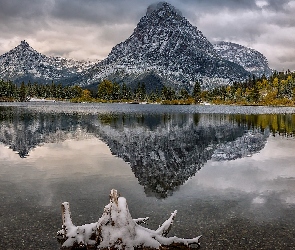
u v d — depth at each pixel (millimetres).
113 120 57875
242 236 9336
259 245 8734
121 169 18625
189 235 9367
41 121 52406
